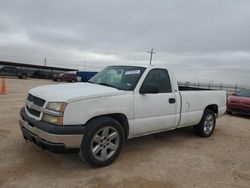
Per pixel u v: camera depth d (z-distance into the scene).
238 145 5.93
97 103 3.92
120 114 4.32
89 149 3.81
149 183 3.59
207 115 6.38
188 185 3.63
